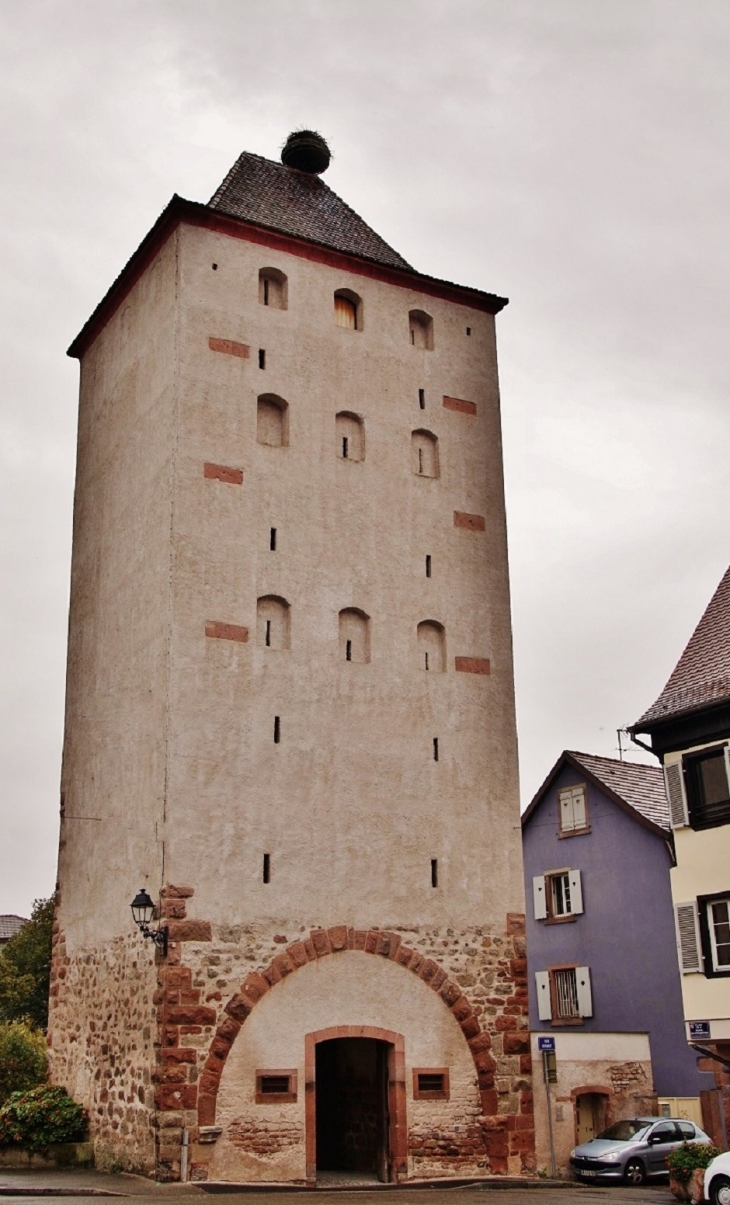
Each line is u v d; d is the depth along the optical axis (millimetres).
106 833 22156
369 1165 21328
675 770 22797
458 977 21609
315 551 22578
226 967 19438
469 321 26484
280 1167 19000
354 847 21281
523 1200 17797
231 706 20781
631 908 30688
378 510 23625
